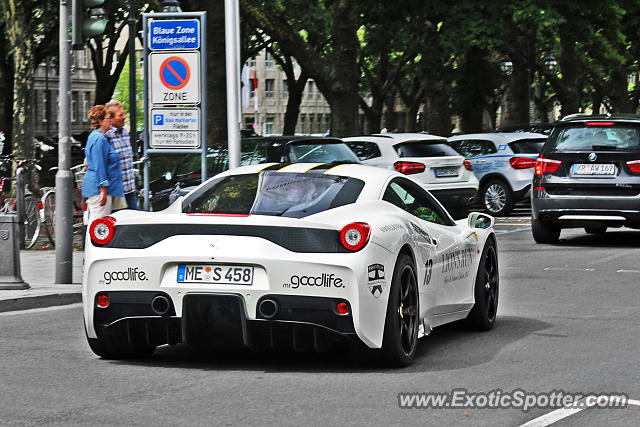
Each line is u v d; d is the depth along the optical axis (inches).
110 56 2181.3
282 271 292.8
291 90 2167.8
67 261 516.1
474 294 385.7
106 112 535.8
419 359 329.1
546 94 3024.1
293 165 343.6
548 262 624.1
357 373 304.8
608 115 752.3
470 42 1181.7
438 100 1472.7
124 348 323.6
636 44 1641.2
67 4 523.2
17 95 1381.6
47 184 1374.3
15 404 262.8
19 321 416.2
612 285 518.3
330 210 310.5
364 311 294.4
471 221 388.5
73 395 273.7
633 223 698.8
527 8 1196.5
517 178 1040.2
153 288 301.9
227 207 317.4
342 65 1189.7
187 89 639.1
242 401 266.4
